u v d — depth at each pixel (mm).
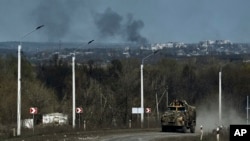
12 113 163625
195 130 139000
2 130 125875
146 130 138875
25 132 116062
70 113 175625
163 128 129125
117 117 179625
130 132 127750
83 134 113812
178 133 125938
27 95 180625
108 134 117438
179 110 128875
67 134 111938
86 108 173500
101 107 177125
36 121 169625
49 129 124875
